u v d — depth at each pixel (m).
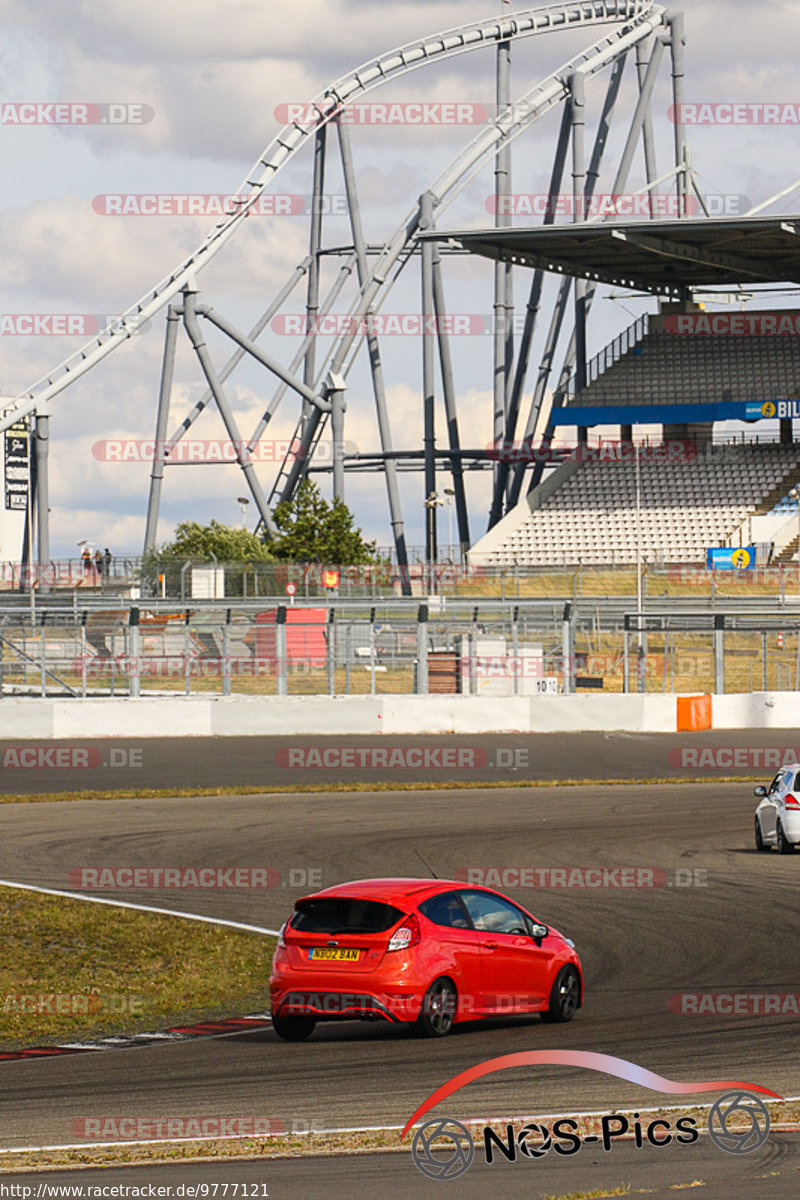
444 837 57.28
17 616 124.94
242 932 41.22
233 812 63.69
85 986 35.56
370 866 50.72
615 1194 17.81
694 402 196.50
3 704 90.19
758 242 172.25
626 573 161.38
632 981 35.12
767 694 103.75
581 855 53.47
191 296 195.50
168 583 148.12
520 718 97.31
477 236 168.50
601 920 42.50
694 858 53.09
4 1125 22.08
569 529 189.38
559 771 81.00
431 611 138.88
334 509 196.88
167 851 53.41
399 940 28.62
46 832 57.38
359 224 198.25
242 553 195.88
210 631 126.62
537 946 30.73
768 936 40.00
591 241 172.38
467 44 187.00
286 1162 19.66
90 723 90.69
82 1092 24.64
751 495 185.25
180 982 36.34
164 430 198.00
